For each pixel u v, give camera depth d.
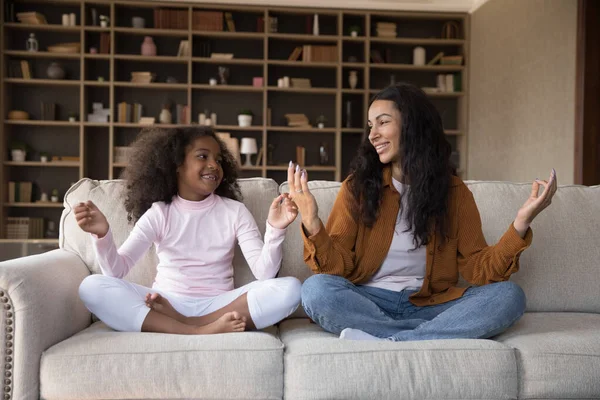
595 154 4.48
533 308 2.03
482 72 6.31
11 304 1.48
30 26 6.15
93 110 6.38
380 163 1.91
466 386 1.47
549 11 4.94
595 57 4.46
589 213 2.12
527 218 1.69
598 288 2.04
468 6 6.54
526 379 1.52
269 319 1.71
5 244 3.22
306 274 2.00
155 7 6.39
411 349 1.50
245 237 1.92
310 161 6.81
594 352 1.53
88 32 6.39
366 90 6.50
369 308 1.68
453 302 1.75
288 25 6.71
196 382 1.46
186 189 1.96
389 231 1.84
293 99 6.79
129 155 2.03
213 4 6.35
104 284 1.67
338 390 1.44
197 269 1.88
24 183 6.30
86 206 1.66
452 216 1.87
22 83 6.32
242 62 6.41
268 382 1.47
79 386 1.46
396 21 6.83
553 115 4.88
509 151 5.68
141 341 1.51
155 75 6.43
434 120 1.86
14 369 1.48
